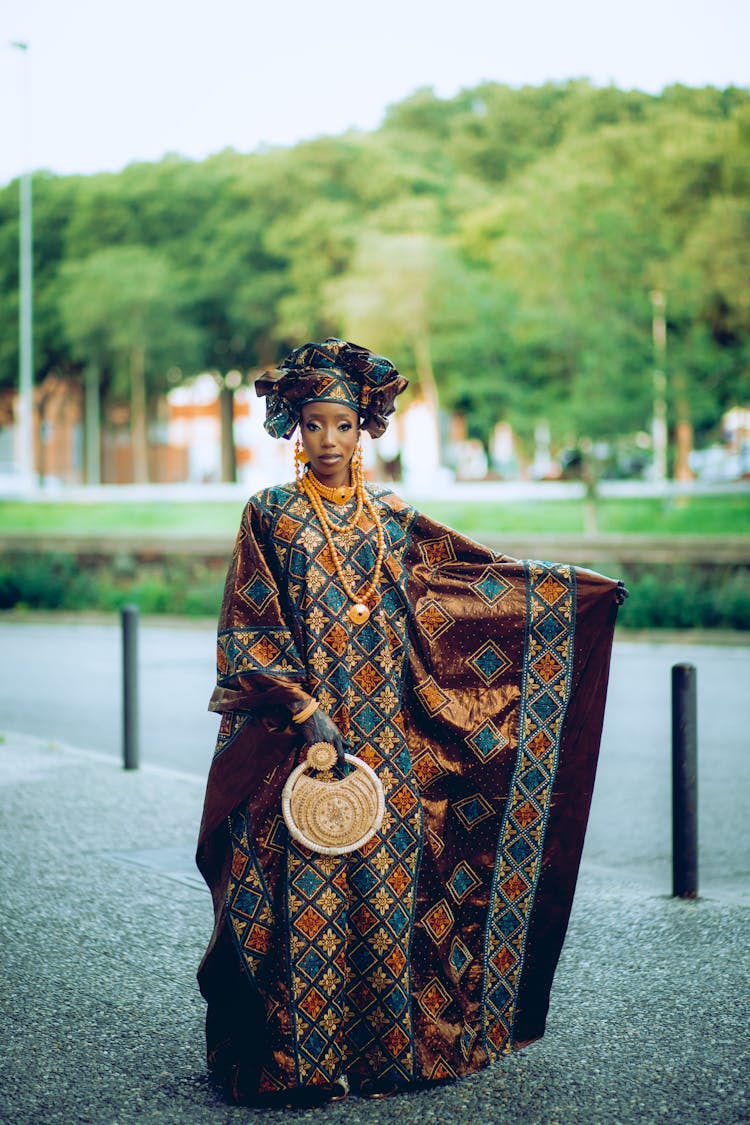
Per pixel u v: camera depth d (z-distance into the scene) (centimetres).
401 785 341
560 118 4438
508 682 356
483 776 354
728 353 2478
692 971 437
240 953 332
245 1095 334
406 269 3666
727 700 1135
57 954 455
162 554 2267
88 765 810
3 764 813
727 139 2638
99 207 4962
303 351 350
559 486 3181
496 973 359
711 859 614
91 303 4575
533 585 357
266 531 347
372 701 341
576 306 2417
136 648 798
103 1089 345
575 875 362
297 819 328
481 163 4675
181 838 619
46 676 1368
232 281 4791
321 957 331
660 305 2423
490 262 3784
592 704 361
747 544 1809
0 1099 339
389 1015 335
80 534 2319
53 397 5966
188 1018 397
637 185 2562
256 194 4816
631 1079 348
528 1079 348
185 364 4859
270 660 336
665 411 2462
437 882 347
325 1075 331
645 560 1872
